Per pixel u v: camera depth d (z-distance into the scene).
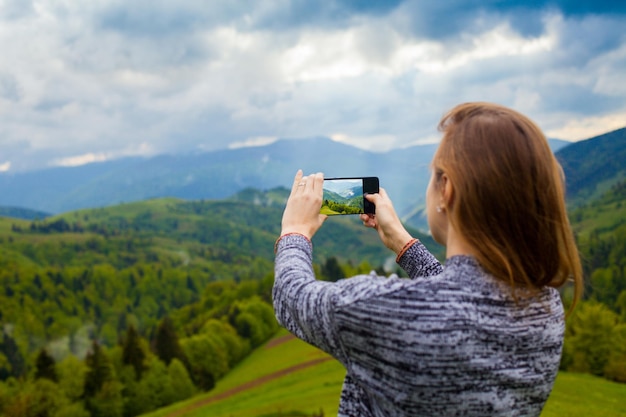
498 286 1.56
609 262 113.75
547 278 1.57
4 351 133.12
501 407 1.52
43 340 157.62
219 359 92.31
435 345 1.46
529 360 1.56
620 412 36.06
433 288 1.53
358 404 1.73
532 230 1.52
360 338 1.54
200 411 66.69
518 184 1.50
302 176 2.10
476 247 1.56
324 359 80.81
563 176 1.64
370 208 2.38
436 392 1.48
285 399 58.06
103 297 194.12
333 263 134.62
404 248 2.33
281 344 105.50
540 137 1.60
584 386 43.72
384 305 1.50
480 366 1.48
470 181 1.54
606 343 53.69
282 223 1.97
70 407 76.94
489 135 1.57
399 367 1.50
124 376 86.31
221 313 127.62
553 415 34.97
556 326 1.67
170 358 91.56
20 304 170.75
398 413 1.54
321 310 1.59
